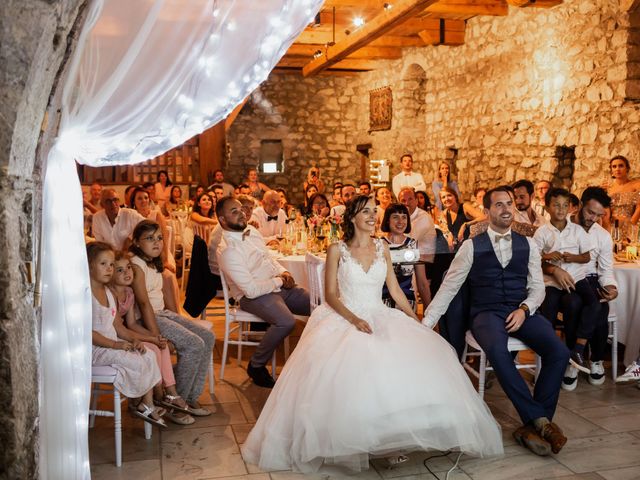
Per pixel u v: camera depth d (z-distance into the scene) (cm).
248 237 436
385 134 1307
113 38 237
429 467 303
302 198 1462
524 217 535
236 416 370
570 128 779
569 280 408
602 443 327
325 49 1068
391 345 298
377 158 1351
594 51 733
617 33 698
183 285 762
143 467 304
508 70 910
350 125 1461
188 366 363
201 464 308
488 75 962
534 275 355
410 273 418
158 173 1022
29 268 225
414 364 291
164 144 280
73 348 255
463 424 287
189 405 372
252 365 416
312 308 411
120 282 344
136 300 359
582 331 407
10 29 190
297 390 304
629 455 313
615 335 418
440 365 297
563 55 788
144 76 249
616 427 347
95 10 222
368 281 331
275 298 420
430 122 1155
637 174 674
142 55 247
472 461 308
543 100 831
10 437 211
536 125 849
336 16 1041
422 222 532
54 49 209
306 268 457
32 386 228
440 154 1119
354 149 1467
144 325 365
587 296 410
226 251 414
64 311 252
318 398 292
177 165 1167
